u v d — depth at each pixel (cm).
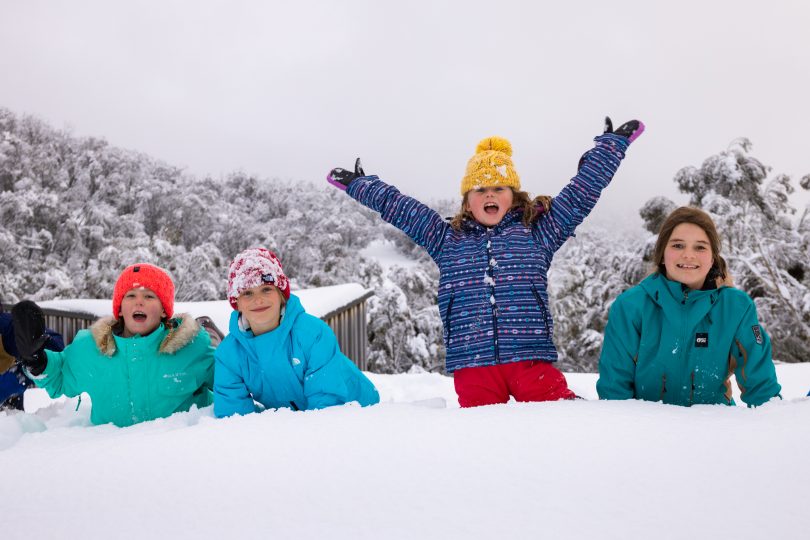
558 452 140
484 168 288
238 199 5953
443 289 284
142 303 282
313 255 4453
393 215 302
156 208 4538
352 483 130
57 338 330
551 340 277
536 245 283
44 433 229
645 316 240
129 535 112
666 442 144
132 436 176
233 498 125
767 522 110
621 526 109
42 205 3509
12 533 115
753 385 227
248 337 258
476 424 159
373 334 2541
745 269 1747
